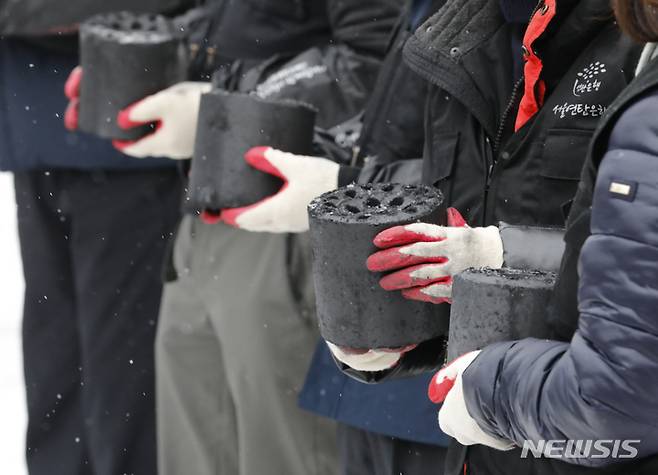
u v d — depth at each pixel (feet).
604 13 15.44
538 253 15.15
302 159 18.97
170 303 24.67
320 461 23.20
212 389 24.72
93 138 27.99
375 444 19.49
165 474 25.13
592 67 15.67
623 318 12.15
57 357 29.68
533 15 15.87
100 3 27.68
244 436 23.45
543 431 12.88
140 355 28.37
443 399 14.06
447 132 16.92
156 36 22.80
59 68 28.55
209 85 22.88
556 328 13.44
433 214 15.03
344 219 14.99
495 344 13.53
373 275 14.98
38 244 29.45
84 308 28.63
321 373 19.75
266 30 23.63
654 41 12.75
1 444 31.35
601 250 12.30
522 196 16.20
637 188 12.16
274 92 22.48
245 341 23.31
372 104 19.71
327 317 15.34
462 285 14.06
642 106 12.29
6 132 28.81
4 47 28.63
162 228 28.30
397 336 15.17
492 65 16.51
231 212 19.34
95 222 28.48
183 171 23.41
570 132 15.75
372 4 22.34
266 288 23.04
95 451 28.48
